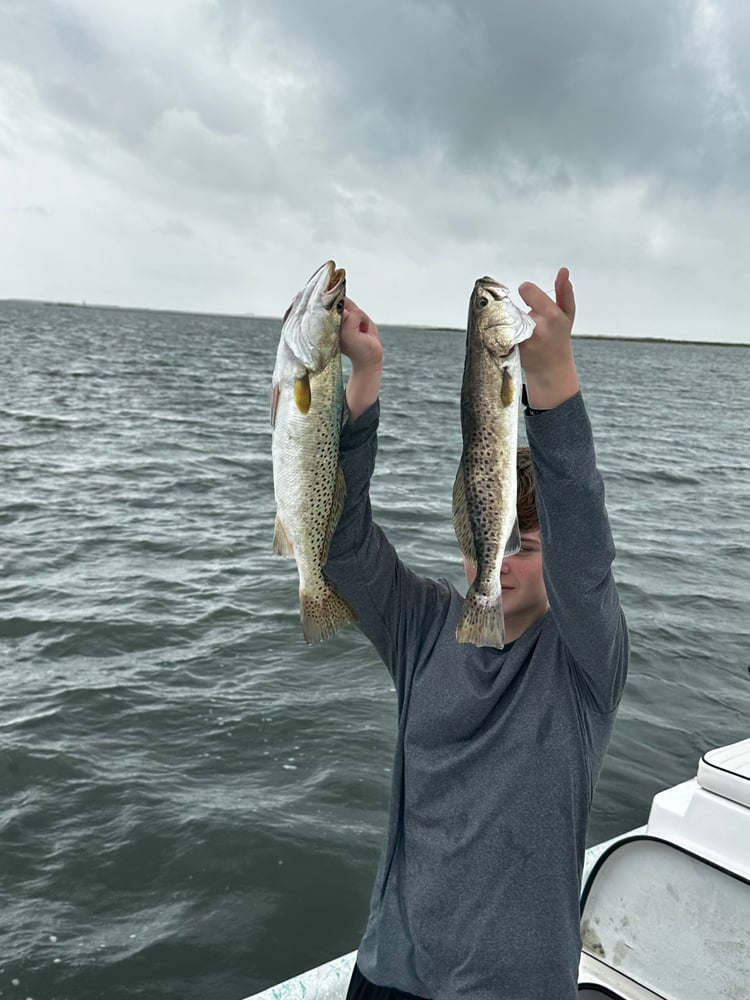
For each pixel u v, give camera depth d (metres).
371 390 1.98
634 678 7.84
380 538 2.14
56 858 5.13
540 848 1.82
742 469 23.39
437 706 1.99
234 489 16.86
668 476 21.27
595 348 192.25
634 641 8.82
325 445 1.93
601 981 2.65
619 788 5.95
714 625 9.55
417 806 1.97
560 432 1.69
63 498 15.27
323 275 1.89
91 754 6.25
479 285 1.79
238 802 5.74
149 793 5.79
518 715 1.90
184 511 14.68
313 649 8.39
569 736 1.86
